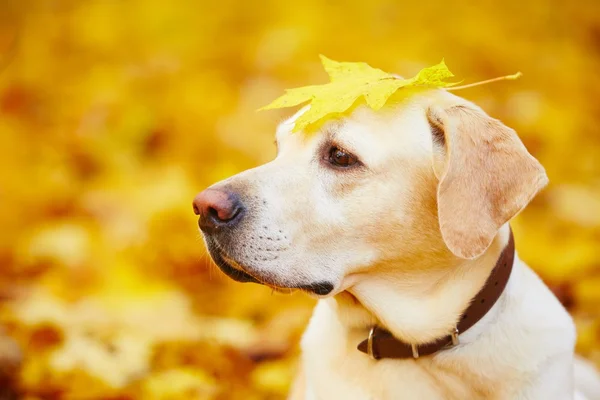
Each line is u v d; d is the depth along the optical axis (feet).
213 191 8.65
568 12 32.71
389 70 26.25
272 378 13.66
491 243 8.89
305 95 9.11
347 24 30.45
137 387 13.05
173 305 15.98
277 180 8.76
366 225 8.81
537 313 9.01
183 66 27.84
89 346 13.52
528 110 24.47
